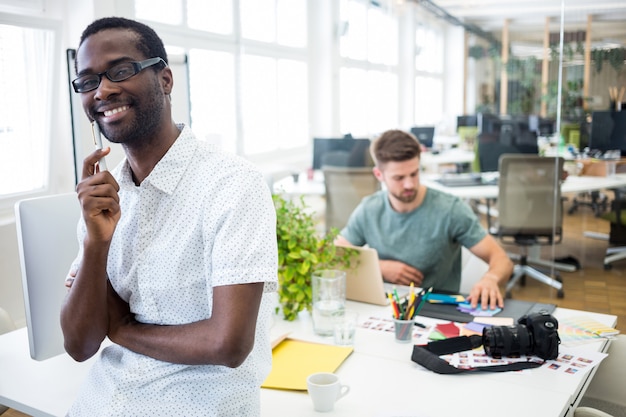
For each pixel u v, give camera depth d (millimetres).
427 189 2443
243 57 4801
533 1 4008
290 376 1488
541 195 3854
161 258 1096
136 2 3766
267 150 4984
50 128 3346
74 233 1529
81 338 1155
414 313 1730
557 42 3947
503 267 2236
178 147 1102
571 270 3543
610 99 3322
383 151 2340
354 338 1755
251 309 1020
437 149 4871
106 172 1097
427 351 1567
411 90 4887
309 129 5043
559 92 3482
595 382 1758
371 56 4965
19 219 1431
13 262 3082
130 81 1039
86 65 1048
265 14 4891
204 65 4465
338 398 1357
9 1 3100
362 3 4922
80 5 3332
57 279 1505
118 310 1183
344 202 4492
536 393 1391
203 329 1035
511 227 3980
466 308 1982
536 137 4176
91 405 1146
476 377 1484
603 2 3299
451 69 4648
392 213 2453
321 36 4992
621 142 3307
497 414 1293
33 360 1652
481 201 4480
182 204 1089
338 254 2076
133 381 1101
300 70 5062
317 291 1794
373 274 2047
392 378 1485
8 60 3135
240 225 1038
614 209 3369
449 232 2391
